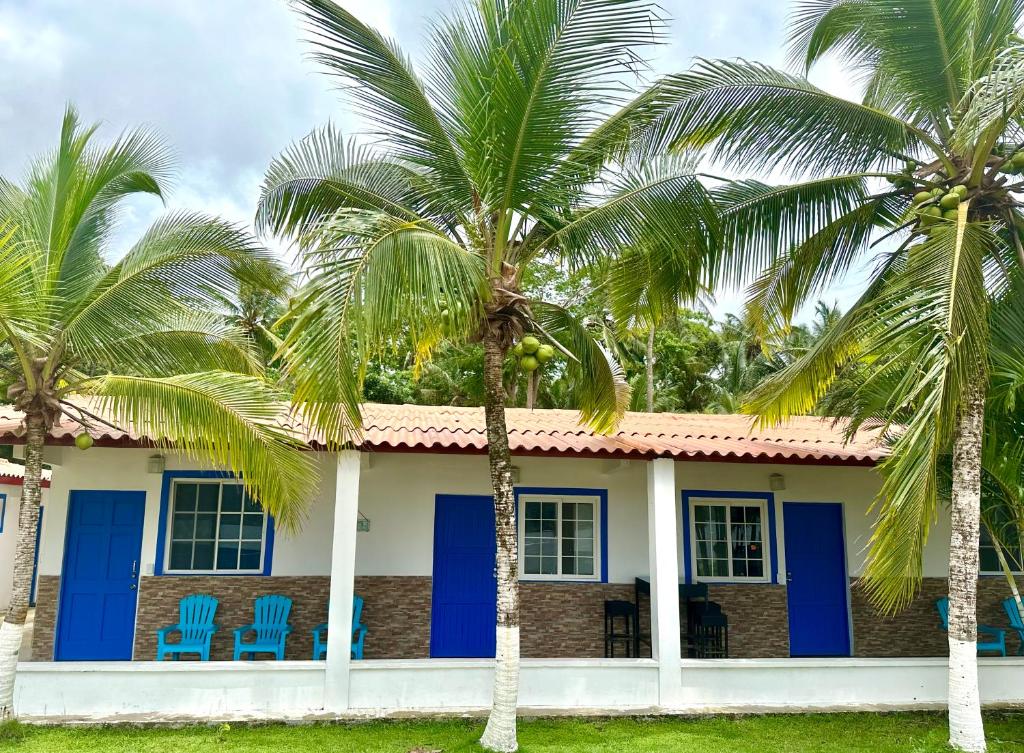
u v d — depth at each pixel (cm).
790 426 1099
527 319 652
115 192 771
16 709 698
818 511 1075
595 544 1034
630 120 684
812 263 857
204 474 974
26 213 714
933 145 716
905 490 549
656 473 826
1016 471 744
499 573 638
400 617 976
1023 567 853
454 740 650
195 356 790
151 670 715
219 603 948
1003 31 720
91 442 720
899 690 793
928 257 609
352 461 779
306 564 971
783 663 788
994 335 680
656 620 792
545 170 622
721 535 1057
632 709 750
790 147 771
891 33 723
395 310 509
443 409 1091
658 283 814
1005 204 693
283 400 723
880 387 800
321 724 696
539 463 1035
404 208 702
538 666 761
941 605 1016
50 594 927
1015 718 757
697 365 3138
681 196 691
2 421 807
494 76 581
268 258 765
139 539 957
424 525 1000
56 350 677
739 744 661
